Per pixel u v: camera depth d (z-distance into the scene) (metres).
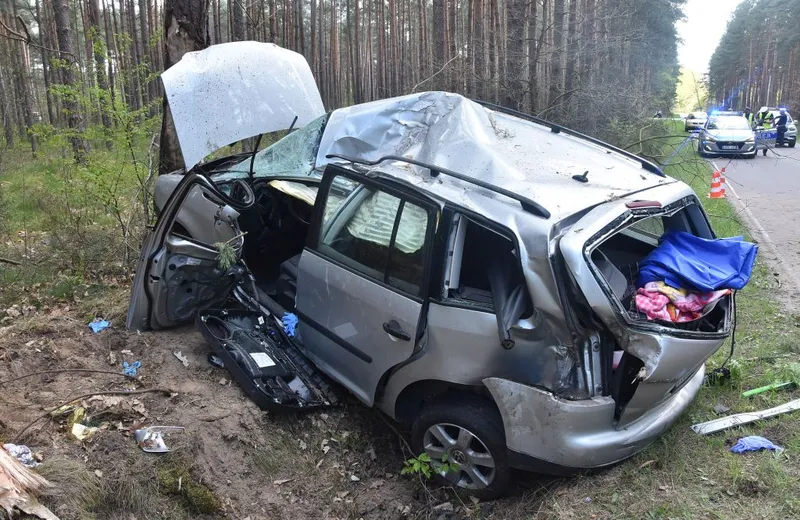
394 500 3.51
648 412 3.21
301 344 4.20
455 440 3.33
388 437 4.01
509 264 3.20
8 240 7.41
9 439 3.10
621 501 2.94
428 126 3.87
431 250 3.21
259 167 5.19
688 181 11.51
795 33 44.22
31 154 14.60
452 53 17.72
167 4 7.20
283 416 3.80
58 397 3.55
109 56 6.43
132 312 4.33
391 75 31.31
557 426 2.90
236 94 4.27
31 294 5.50
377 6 32.62
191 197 4.86
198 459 3.26
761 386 4.13
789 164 17.45
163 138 7.26
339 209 3.83
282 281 4.73
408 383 3.41
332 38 32.91
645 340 2.82
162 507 2.99
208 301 4.46
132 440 3.25
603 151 4.02
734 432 3.53
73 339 4.19
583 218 2.96
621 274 3.31
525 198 2.97
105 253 6.47
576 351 2.90
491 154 3.45
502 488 3.23
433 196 3.27
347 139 4.20
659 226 3.94
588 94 10.11
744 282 3.16
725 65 49.53
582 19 11.47
